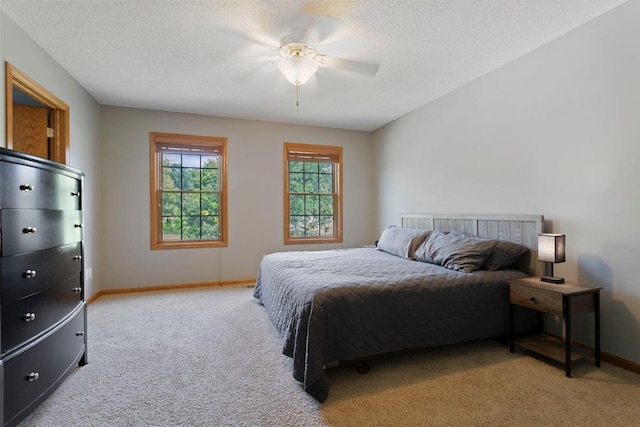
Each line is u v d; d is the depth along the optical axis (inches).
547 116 101.2
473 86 129.3
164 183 171.6
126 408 66.2
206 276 175.6
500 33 95.3
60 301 72.0
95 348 95.4
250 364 86.0
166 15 85.8
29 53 95.8
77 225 81.6
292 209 197.0
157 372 81.3
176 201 173.6
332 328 76.0
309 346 71.3
